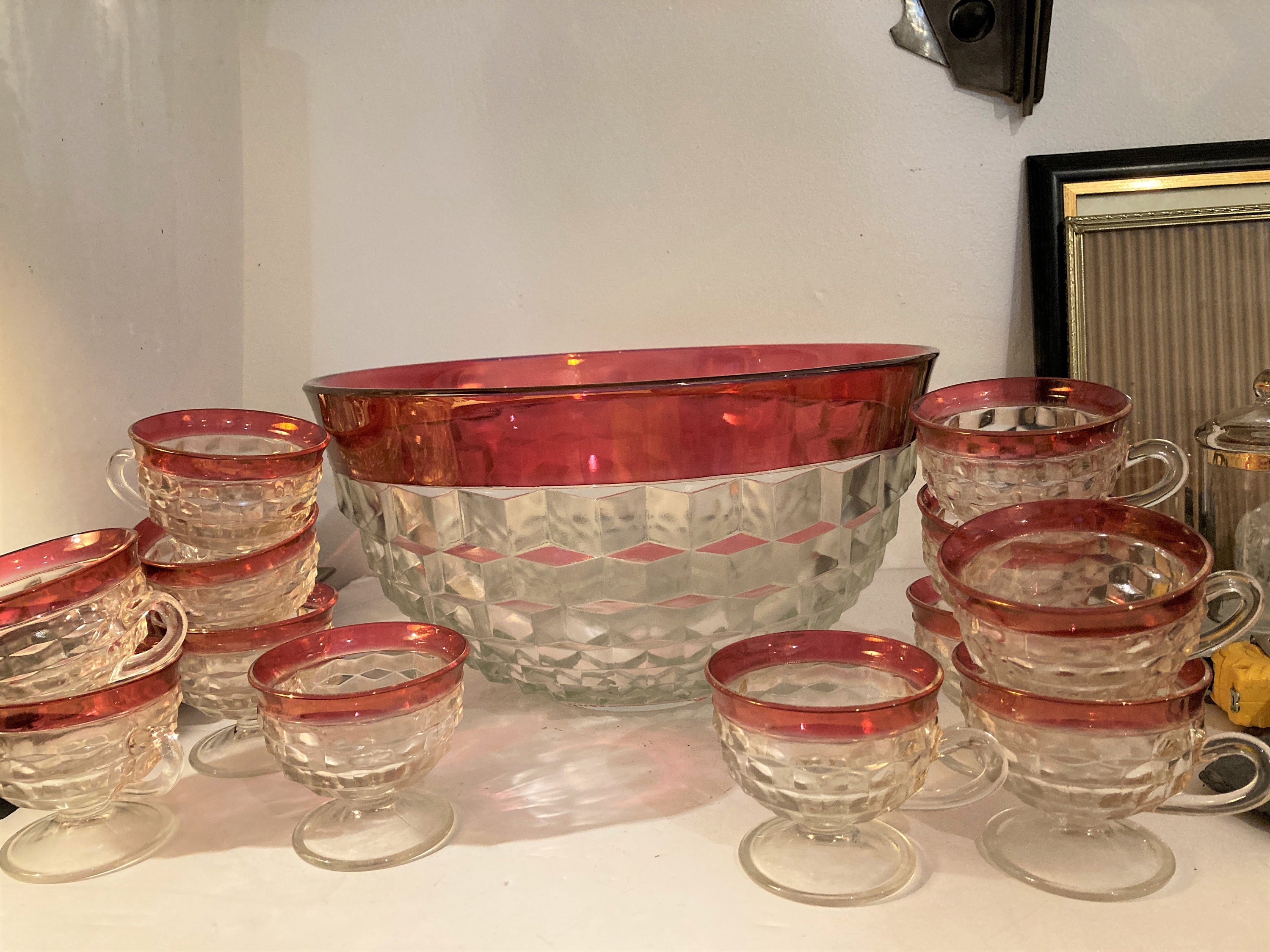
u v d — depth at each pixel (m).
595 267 1.02
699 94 0.98
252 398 1.05
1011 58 0.92
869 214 0.98
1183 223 0.87
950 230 0.97
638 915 0.47
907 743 0.46
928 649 0.64
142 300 0.83
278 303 1.04
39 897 0.51
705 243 1.00
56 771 0.51
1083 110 0.94
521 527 0.60
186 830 0.57
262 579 0.63
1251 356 0.86
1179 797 0.48
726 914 0.47
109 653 0.54
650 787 0.60
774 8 0.96
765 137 0.98
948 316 0.99
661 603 0.61
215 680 0.64
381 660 0.60
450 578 0.63
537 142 1.00
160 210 0.86
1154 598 0.44
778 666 0.54
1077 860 0.49
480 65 0.99
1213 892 0.47
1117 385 0.89
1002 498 0.56
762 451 0.59
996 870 0.50
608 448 0.57
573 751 0.66
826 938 0.45
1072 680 0.46
